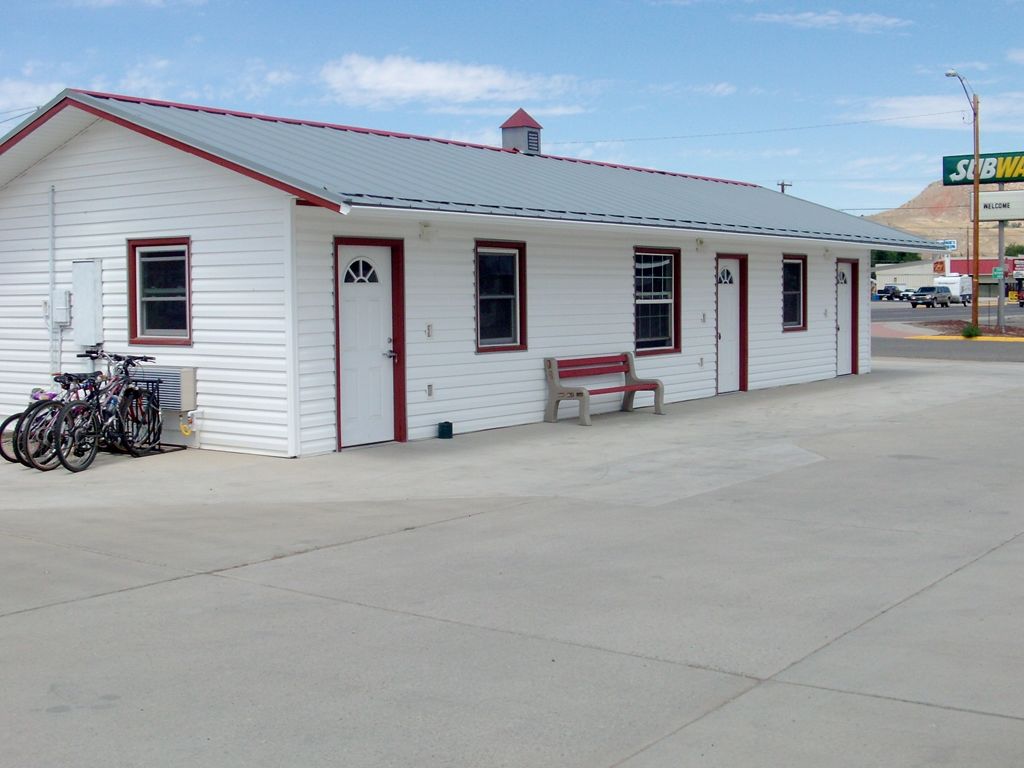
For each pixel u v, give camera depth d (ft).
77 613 22.77
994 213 145.28
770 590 23.84
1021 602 22.59
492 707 17.49
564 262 53.11
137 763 15.58
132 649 20.49
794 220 69.10
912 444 44.45
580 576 25.22
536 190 51.13
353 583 24.93
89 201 46.98
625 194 58.85
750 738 16.14
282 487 36.45
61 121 45.24
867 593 23.47
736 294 65.87
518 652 20.10
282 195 40.65
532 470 39.42
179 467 40.27
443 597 23.72
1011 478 36.63
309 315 41.68
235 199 42.11
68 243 47.85
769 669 18.99
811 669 18.93
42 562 26.91
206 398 43.80
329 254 42.29
